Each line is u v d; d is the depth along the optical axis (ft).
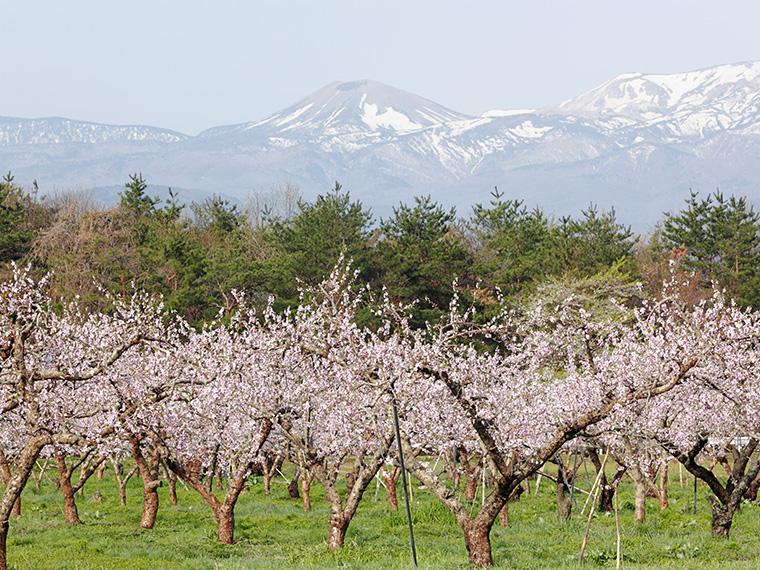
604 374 111.45
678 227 404.57
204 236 402.93
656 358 102.58
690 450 115.03
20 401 89.25
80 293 260.01
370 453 123.13
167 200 441.68
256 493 197.57
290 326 121.80
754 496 155.43
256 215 492.13
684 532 120.57
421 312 283.18
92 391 105.81
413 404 108.88
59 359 103.55
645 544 108.37
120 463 165.68
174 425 118.73
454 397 100.53
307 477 161.07
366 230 377.91
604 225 393.09
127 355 118.83
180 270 299.79
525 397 131.13
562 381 135.54
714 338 93.30
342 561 94.58
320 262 310.24
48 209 432.66
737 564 87.61
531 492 190.90
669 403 114.62
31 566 89.56
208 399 110.52
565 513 138.62
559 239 361.71
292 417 117.80
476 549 91.97
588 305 234.38
